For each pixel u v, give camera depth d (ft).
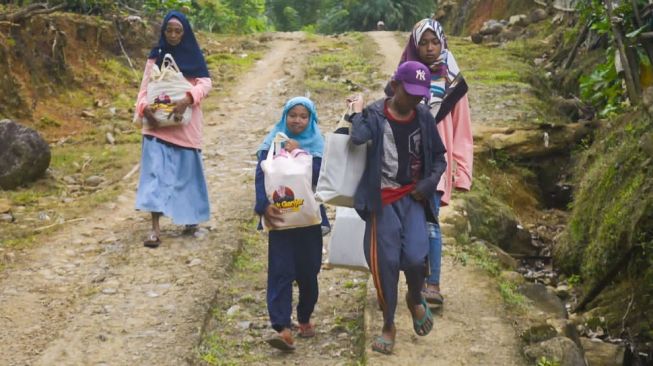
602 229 27.43
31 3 46.03
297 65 52.54
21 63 40.09
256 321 20.47
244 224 26.40
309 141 19.01
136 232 25.57
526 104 41.45
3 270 22.67
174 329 19.45
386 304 17.46
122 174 32.14
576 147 37.29
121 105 42.65
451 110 19.88
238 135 37.50
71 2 49.08
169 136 24.67
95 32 47.65
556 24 60.23
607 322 25.89
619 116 34.35
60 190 29.89
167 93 24.35
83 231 25.59
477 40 63.16
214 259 23.39
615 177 28.68
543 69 52.37
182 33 24.86
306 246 18.71
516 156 36.58
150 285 21.83
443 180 19.57
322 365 18.21
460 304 20.17
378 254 17.24
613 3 37.88
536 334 18.78
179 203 24.77
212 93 45.62
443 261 22.86
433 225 19.44
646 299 25.55
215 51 57.72
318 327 20.03
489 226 30.17
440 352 17.80
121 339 18.99
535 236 32.91
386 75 48.24
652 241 25.48
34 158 29.84
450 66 19.99
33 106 39.14
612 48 37.17
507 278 23.29
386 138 17.24
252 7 90.38
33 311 20.33
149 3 55.16
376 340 17.89
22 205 28.02
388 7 112.88
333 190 17.33
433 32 19.60
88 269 22.88
